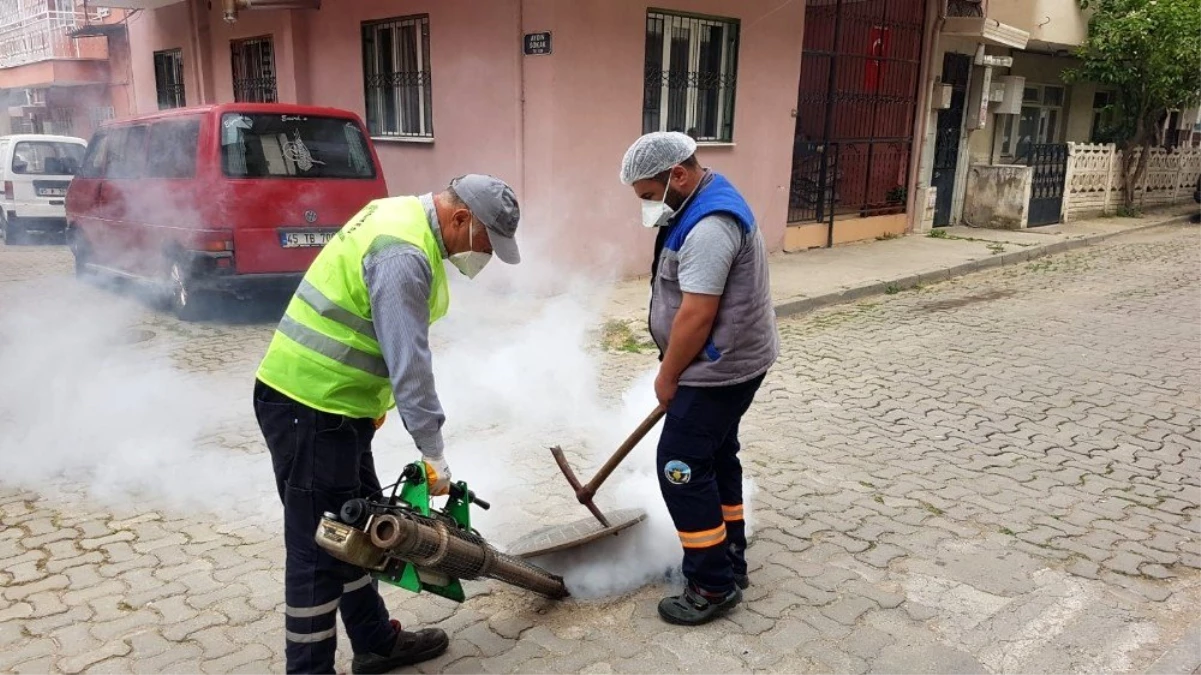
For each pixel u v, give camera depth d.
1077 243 12.28
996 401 5.46
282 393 2.28
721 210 2.63
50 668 2.67
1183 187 17.77
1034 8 12.88
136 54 14.79
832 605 3.09
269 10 10.15
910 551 3.49
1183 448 4.68
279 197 6.75
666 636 2.90
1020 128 15.24
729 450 3.08
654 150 2.64
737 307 2.69
